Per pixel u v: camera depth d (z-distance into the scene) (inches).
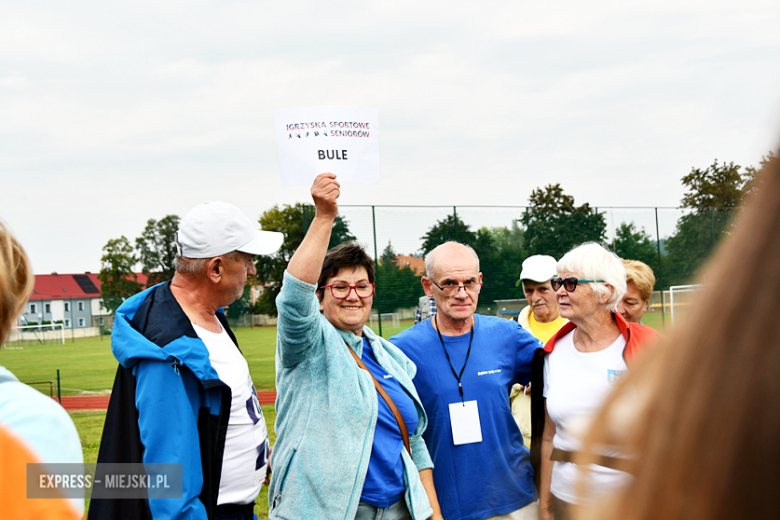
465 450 113.0
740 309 13.2
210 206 95.9
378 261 657.0
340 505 89.0
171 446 78.5
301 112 105.6
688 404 13.9
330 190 94.7
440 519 105.0
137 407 79.7
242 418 93.8
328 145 105.1
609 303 103.8
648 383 15.2
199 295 94.8
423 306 324.5
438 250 119.8
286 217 1942.7
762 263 13.0
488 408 115.5
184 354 82.1
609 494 15.7
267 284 1902.1
